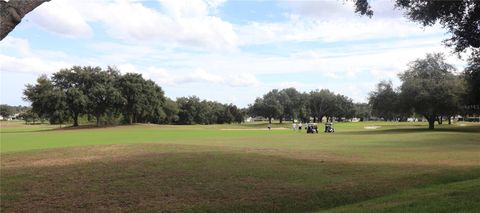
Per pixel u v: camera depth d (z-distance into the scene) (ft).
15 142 116.37
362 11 41.19
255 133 188.85
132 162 53.01
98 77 300.40
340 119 593.83
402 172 50.75
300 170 51.16
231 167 51.47
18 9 13.21
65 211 34.14
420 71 220.23
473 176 48.01
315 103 504.43
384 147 92.73
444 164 58.44
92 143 108.37
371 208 31.81
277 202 37.76
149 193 39.22
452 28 42.57
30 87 289.74
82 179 43.75
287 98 460.96
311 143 108.37
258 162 55.93
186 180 44.11
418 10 41.37
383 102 232.32
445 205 30.14
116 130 237.04
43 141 121.49
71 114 303.27
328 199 39.01
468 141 116.57
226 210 35.37
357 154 72.43
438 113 216.74
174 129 252.42
